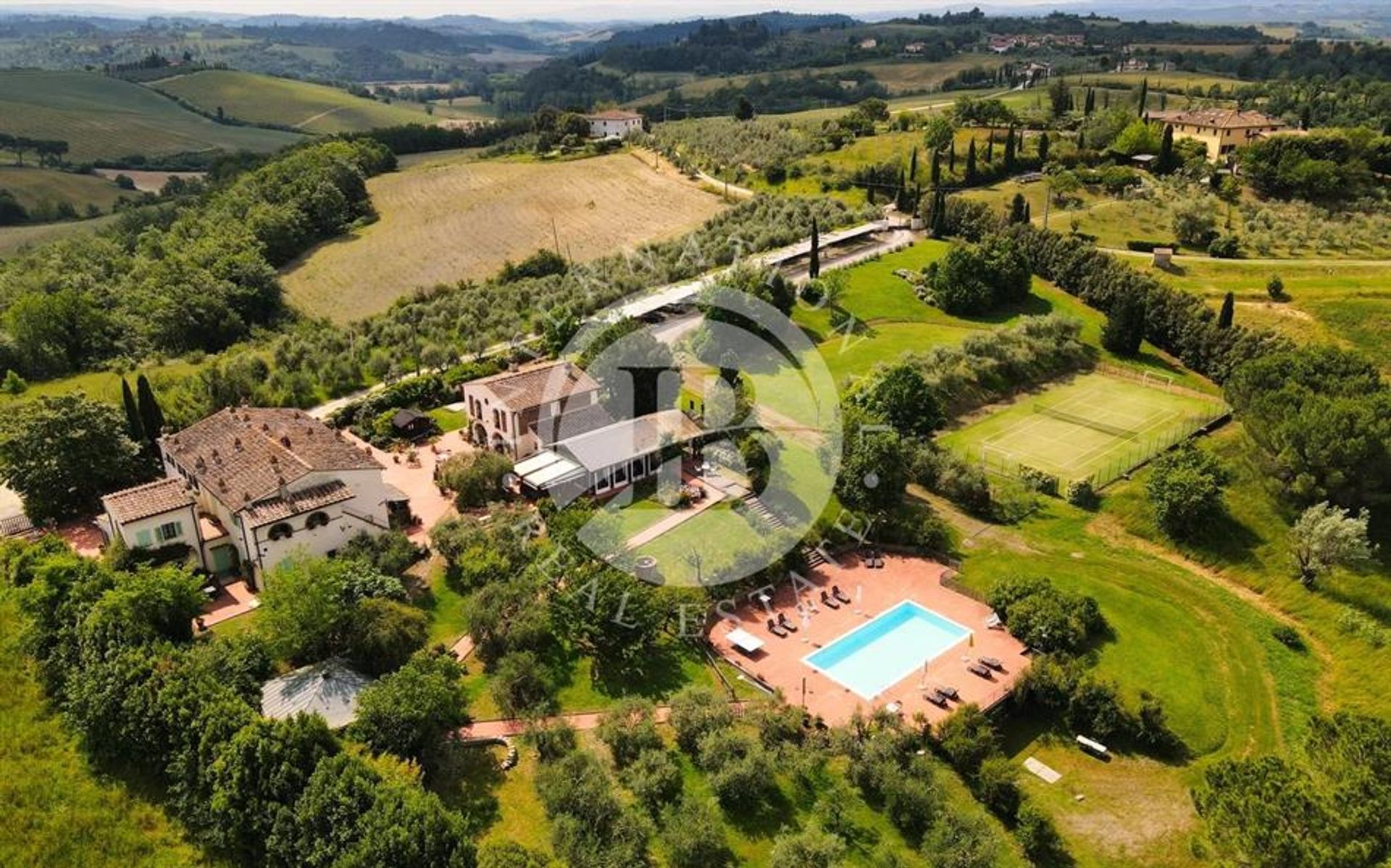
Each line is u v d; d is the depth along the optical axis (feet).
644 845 151.23
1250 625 214.69
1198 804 142.20
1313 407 230.89
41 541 213.66
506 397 266.98
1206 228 445.37
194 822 150.71
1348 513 231.91
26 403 272.10
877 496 241.14
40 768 159.63
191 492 223.92
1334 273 391.86
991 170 561.43
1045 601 208.13
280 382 330.13
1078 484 258.16
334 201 607.37
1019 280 393.09
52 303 382.83
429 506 255.91
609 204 578.66
